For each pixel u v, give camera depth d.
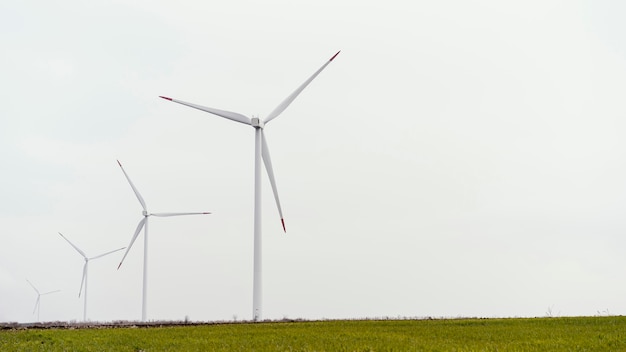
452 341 25.34
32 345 27.81
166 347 25.31
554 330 29.22
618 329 29.00
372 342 25.22
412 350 22.33
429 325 34.38
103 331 34.50
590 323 32.88
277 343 25.56
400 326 34.03
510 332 28.64
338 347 23.55
